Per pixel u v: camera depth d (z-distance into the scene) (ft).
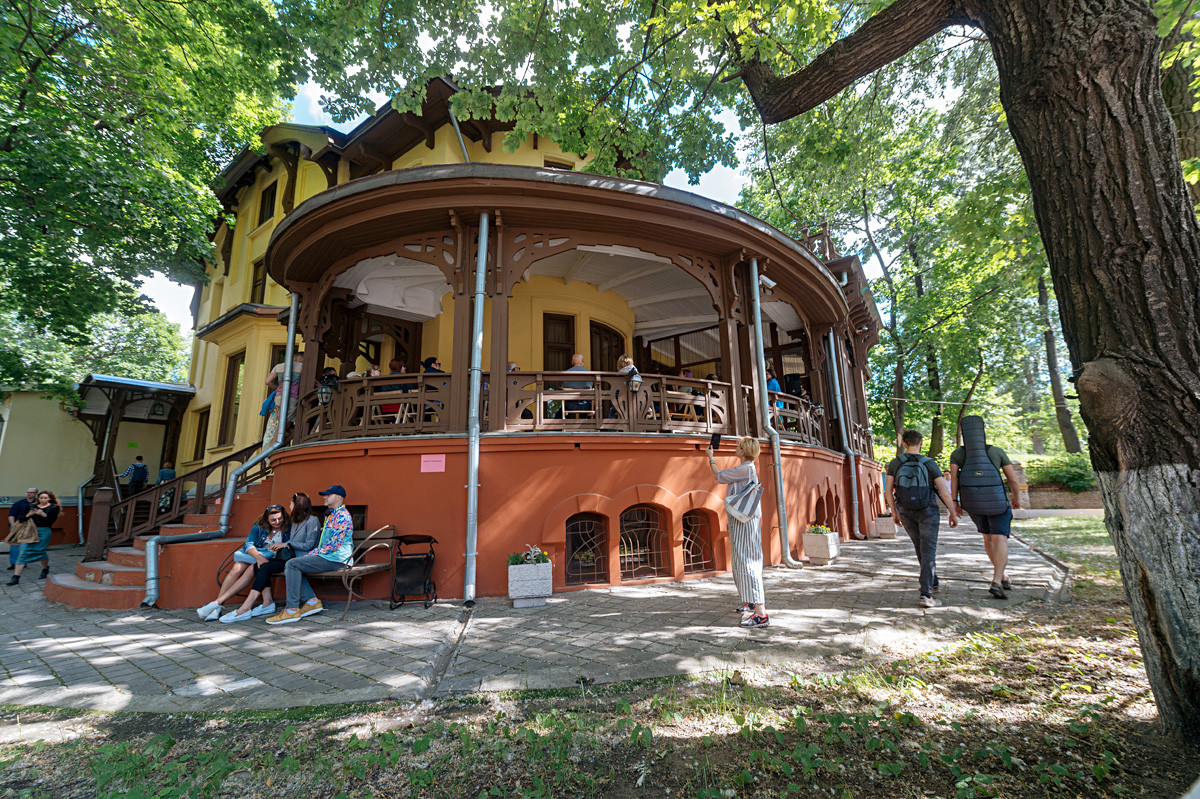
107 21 32.71
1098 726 9.23
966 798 7.38
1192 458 8.16
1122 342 8.61
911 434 19.43
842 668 12.63
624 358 28.32
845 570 25.77
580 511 23.99
